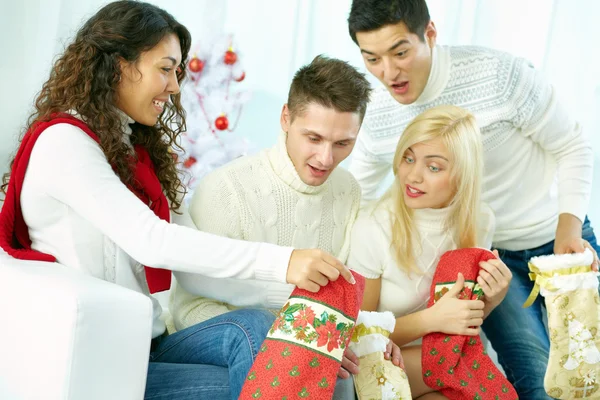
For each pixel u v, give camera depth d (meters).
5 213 1.45
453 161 1.78
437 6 2.71
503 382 1.69
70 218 1.44
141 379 1.33
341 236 1.86
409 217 1.84
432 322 1.70
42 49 2.37
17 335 1.32
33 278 1.32
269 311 1.70
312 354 1.36
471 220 1.83
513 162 2.05
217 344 1.51
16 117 2.37
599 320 1.79
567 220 1.98
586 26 2.74
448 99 1.98
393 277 1.85
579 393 1.79
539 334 1.98
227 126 2.44
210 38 2.48
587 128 2.78
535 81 1.99
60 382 1.23
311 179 1.71
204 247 1.38
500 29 2.73
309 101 1.62
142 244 1.37
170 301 1.97
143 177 1.53
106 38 1.45
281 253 1.39
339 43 2.71
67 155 1.39
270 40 2.67
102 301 1.26
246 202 1.73
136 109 1.51
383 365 1.55
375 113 2.06
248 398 1.34
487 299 1.77
